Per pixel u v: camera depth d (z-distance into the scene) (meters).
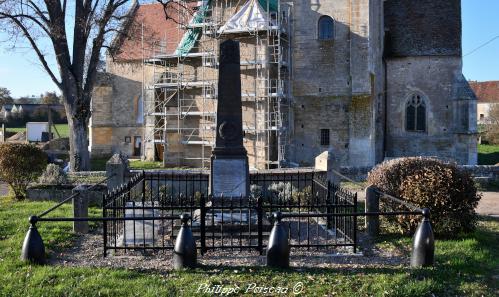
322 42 33.38
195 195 16.92
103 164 39.19
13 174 19.33
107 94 44.47
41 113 85.75
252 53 31.86
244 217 12.60
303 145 34.09
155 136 39.38
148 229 12.89
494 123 58.56
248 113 32.00
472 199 12.73
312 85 33.69
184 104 35.00
